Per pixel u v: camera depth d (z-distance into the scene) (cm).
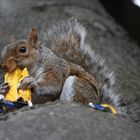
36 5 1556
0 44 1241
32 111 691
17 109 755
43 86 790
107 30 1496
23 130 615
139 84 1161
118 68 1220
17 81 786
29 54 796
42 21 1398
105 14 1705
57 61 822
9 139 591
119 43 1445
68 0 1655
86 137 621
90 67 918
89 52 922
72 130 631
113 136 645
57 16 1448
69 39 922
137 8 1953
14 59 788
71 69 848
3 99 772
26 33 1326
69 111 691
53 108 697
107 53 1296
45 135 608
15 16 1465
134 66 1320
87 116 688
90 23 1472
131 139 654
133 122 755
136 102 1008
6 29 1373
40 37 1245
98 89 874
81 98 817
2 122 657
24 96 767
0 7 1566
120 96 916
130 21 1898
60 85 814
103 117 704
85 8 1633
